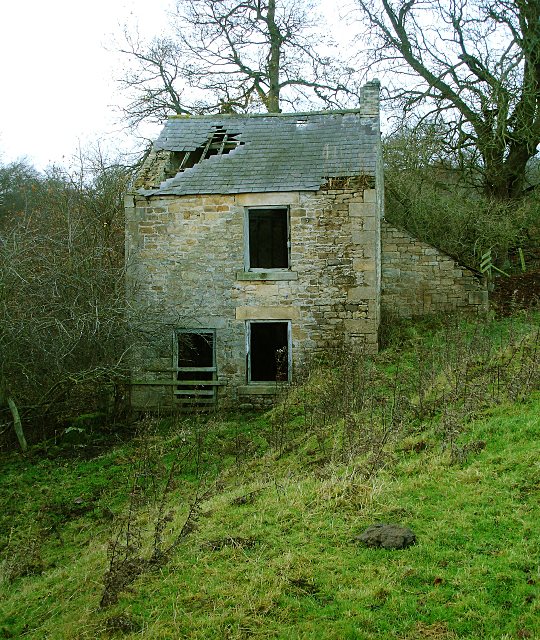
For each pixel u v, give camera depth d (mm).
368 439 7344
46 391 12570
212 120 15172
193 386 13836
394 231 15281
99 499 9516
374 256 13109
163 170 13945
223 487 7641
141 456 10547
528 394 7805
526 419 7066
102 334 12094
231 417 13008
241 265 13383
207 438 11219
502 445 6609
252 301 13414
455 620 4109
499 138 17969
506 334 12031
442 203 18328
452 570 4637
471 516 5305
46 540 8211
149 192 13484
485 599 4262
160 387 13719
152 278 13602
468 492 5723
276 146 14172
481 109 18578
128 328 12461
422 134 20109
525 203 18484
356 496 5961
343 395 9719
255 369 14461
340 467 7004
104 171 19062
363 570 4789
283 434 9586
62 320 11695
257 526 5773
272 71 23984
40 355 11844
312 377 12172
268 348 14461
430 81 19812
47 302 11664
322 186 13156
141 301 13570
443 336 12945
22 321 11023
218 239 13414
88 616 4828
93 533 8086
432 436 7336
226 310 13484
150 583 5062
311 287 13289
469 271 15055
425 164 19562
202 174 13672
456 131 19656
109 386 13938
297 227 13266
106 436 12742
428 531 5184
